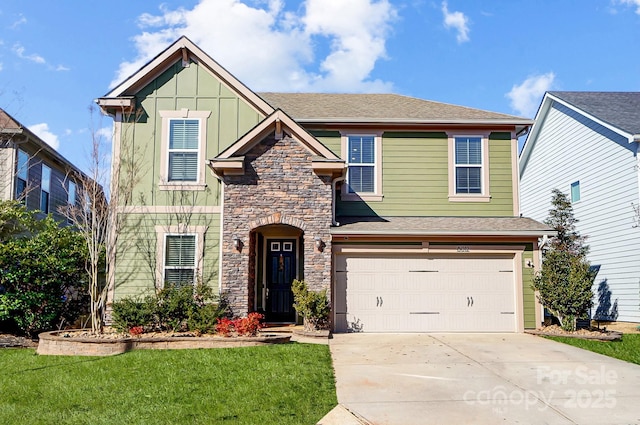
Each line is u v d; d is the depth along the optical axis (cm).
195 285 1393
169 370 895
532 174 2377
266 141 1398
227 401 731
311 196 1388
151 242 1428
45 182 2027
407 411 707
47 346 1062
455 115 1614
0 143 1641
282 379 839
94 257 1221
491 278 1448
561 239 1641
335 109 1677
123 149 1448
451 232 1400
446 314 1433
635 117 1753
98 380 835
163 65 1490
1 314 1179
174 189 1447
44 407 703
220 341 1122
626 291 1672
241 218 1373
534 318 1439
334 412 697
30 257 1219
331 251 1414
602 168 1808
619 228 1706
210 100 1483
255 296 1521
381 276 1436
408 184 1585
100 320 1211
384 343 1219
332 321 1402
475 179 1594
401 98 1880
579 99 2009
